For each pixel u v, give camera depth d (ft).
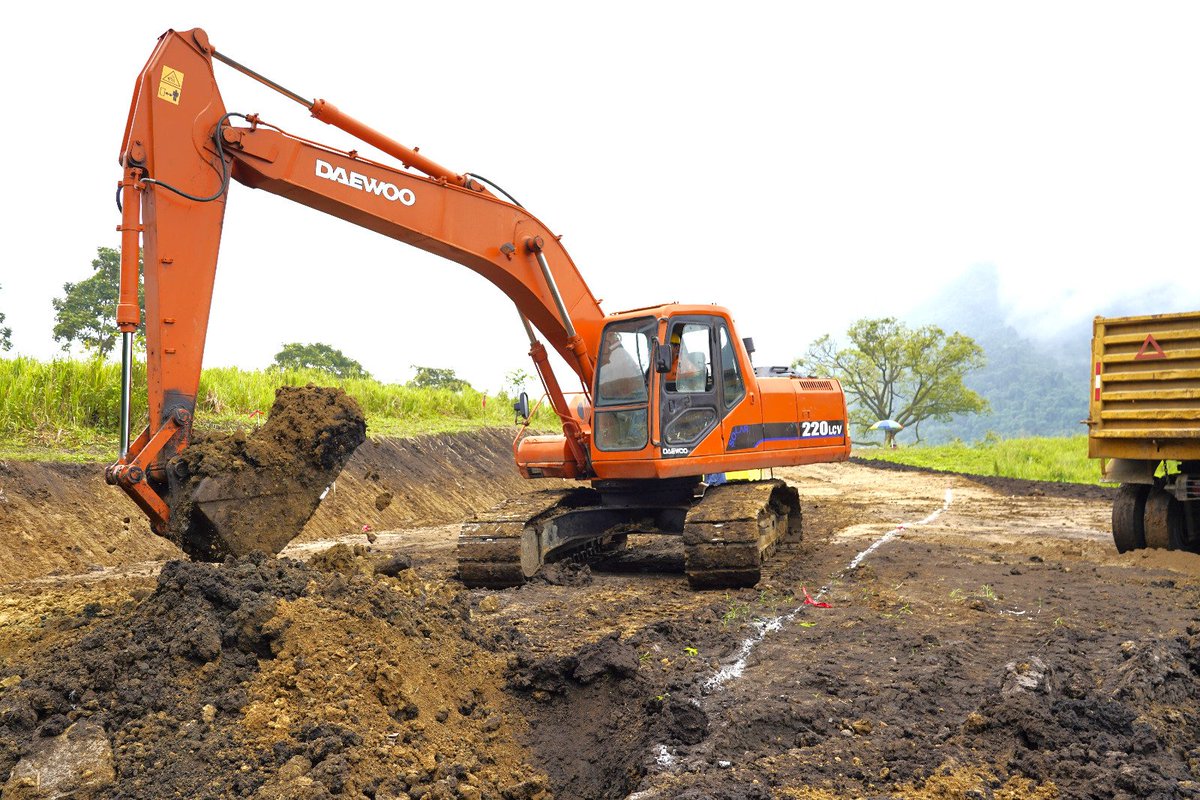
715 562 26.76
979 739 14.34
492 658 18.25
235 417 49.29
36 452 37.42
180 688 14.53
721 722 14.96
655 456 28.53
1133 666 17.43
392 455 54.08
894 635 21.08
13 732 13.48
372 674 15.38
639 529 32.40
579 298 29.99
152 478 18.63
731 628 22.03
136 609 16.93
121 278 18.85
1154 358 30.78
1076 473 75.20
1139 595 25.44
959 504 54.90
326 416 19.97
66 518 33.83
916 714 15.67
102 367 43.86
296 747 13.25
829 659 19.01
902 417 222.07
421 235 25.48
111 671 14.51
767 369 36.37
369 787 12.78
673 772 13.30
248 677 14.87
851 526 44.62
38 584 28.04
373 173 24.36
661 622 21.62
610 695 16.88
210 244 20.31
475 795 13.39
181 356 19.56
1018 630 21.59
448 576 30.30
